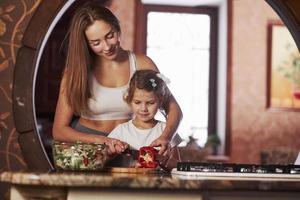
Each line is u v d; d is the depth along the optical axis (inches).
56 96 66.8
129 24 76.8
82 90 66.7
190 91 86.0
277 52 183.5
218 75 170.4
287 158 155.9
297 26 68.3
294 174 56.9
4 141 65.7
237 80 178.4
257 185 49.1
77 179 48.6
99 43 66.9
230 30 170.9
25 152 65.3
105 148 61.3
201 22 161.6
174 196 49.7
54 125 66.6
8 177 49.8
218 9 166.1
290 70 184.4
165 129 67.3
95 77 67.0
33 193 51.5
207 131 172.2
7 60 66.3
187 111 71.9
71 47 66.9
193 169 58.2
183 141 67.9
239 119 177.9
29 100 65.6
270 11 181.3
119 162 66.3
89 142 66.3
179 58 132.4
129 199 49.7
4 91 66.2
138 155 65.3
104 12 67.2
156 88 67.5
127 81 67.2
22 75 65.8
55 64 66.9
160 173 62.2
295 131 182.9
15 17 66.5
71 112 66.7
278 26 182.1
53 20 66.2
